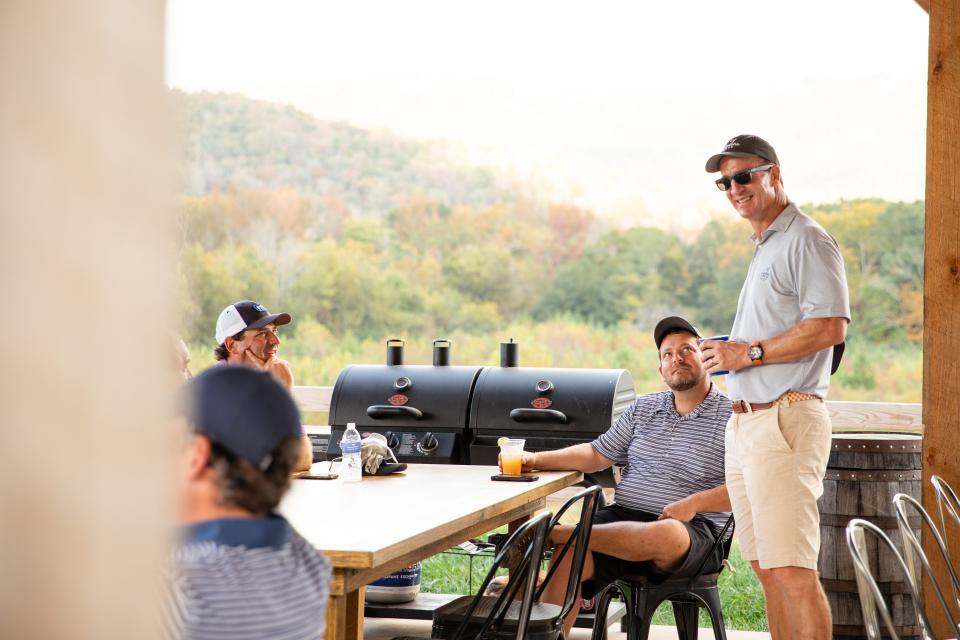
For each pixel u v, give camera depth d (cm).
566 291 2031
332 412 489
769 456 353
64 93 64
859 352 1858
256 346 402
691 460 415
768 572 363
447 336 2028
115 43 66
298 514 279
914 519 430
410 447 475
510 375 485
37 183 64
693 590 385
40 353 65
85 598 66
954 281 427
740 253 1989
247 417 147
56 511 65
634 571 380
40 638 65
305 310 2019
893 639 218
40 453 65
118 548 67
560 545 379
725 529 387
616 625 507
